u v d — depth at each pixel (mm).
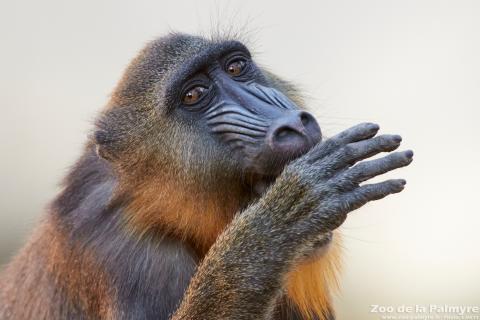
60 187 16578
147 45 16594
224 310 13930
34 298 16625
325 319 16609
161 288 14992
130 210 15391
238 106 15070
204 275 14164
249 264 13867
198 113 15266
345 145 13742
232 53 15719
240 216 14250
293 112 14484
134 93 15695
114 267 15180
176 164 15164
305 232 13641
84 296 15656
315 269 15375
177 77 15219
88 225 15602
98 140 15531
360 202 13398
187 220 15227
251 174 14922
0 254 27828
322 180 13641
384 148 13555
